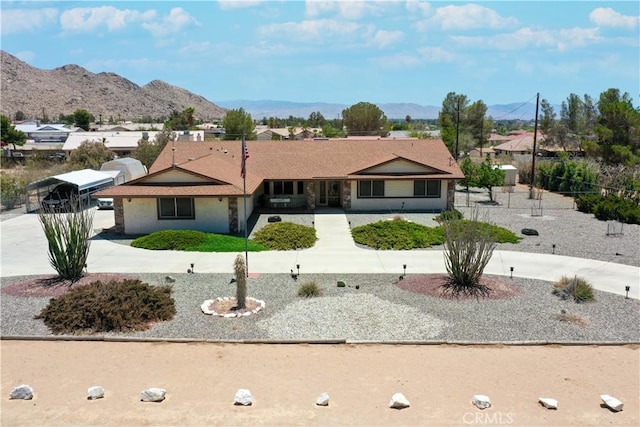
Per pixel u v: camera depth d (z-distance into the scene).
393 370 12.34
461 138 72.25
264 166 35.56
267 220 30.89
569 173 43.72
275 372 12.24
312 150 37.69
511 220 31.61
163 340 14.13
